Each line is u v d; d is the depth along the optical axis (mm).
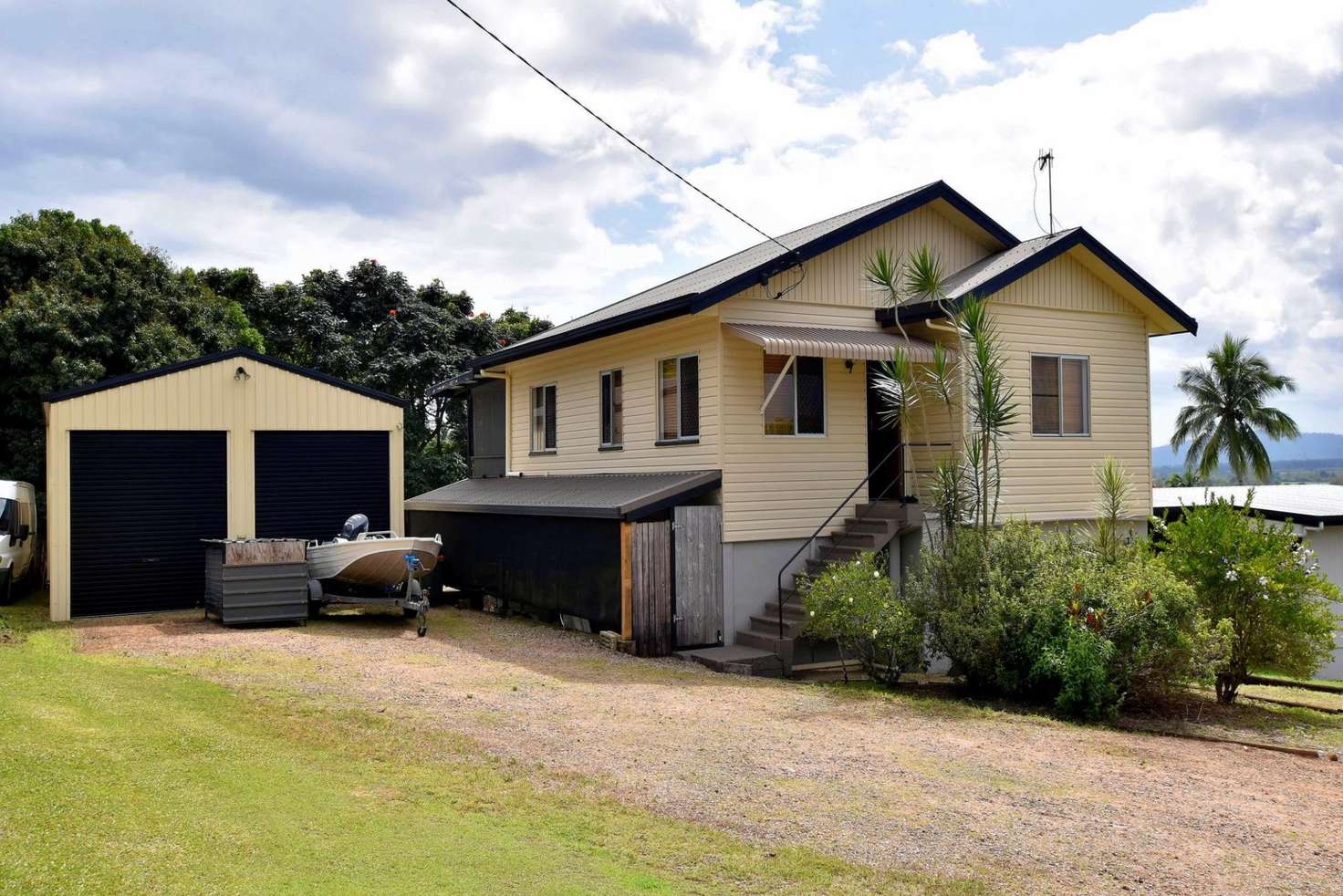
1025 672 11891
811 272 16016
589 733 9172
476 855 5836
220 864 5227
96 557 16609
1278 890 5977
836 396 16359
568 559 15648
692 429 15992
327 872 5316
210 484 17547
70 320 23312
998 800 7586
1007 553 12688
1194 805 7645
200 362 17469
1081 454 17484
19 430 23469
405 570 15789
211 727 8344
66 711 8234
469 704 10125
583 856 5984
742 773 8055
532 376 21625
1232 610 12805
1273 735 10930
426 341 34750
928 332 16641
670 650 14469
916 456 16969
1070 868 6211
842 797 7500
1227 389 46938
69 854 5051
